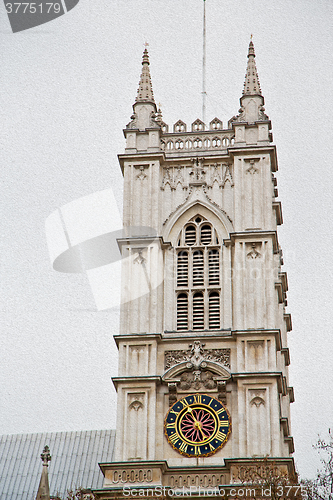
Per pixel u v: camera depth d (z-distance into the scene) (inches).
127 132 6786.4
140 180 6614.2
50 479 7047.2
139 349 6092.5
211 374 6028.5
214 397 5969.5
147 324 6166.3
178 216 6510.8
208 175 6619.1
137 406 5944.9
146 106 6889.8
